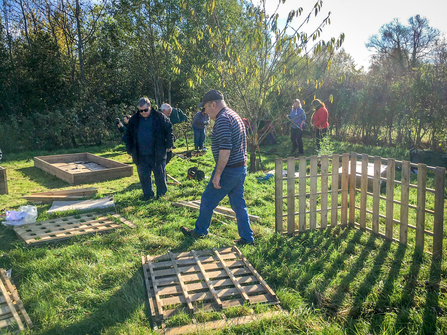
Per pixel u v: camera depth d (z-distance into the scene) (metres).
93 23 19.22
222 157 3.68
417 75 10.98
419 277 3.23
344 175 4.62
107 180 8.00
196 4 18.16
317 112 10.17
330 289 3.06
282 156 10.82
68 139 14.13
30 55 15.48
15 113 14.29
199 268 3.48
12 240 4.39
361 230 4.54
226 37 7.95
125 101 18.89
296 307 2.84
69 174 7.64
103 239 4.22
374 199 4.30
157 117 5.88
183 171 8.69
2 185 6.70
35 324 2.67
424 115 10.71
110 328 2.55
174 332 2.52
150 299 2.91
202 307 2.78
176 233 4.44
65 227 4.71
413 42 27.72
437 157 8.23
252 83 8.37
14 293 2.99
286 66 8.09
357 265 3.53
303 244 4.16
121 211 5.42
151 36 20.89
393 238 4.13
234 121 3.75
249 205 5.81
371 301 2.88
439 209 3.49
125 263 3.60
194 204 5.71
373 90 12.50
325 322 2.63
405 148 11.52
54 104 15.53
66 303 2.91
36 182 7.91
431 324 2.51
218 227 4.72
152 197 6.17
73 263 3.57
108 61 18.66
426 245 3.96
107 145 14.55
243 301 2.93
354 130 13.80
